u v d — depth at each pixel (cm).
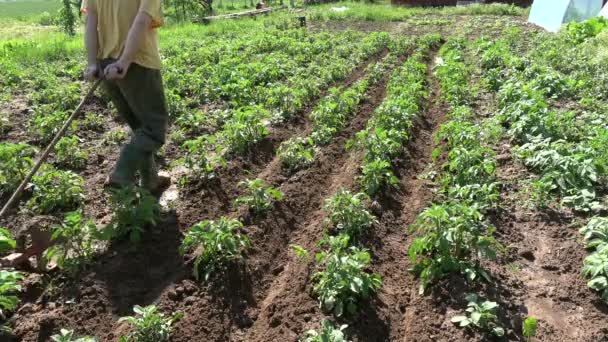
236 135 737
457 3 3153
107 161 720
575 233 532
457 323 407
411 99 928
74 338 394
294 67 1280
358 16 2558
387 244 527
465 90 1023
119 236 505
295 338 396
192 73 1177
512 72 1171
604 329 405
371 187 613
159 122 545
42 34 2152
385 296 447
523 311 425
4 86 1066
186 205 583
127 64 493
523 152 704
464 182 626
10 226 546
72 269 457
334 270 430
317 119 859
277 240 539
